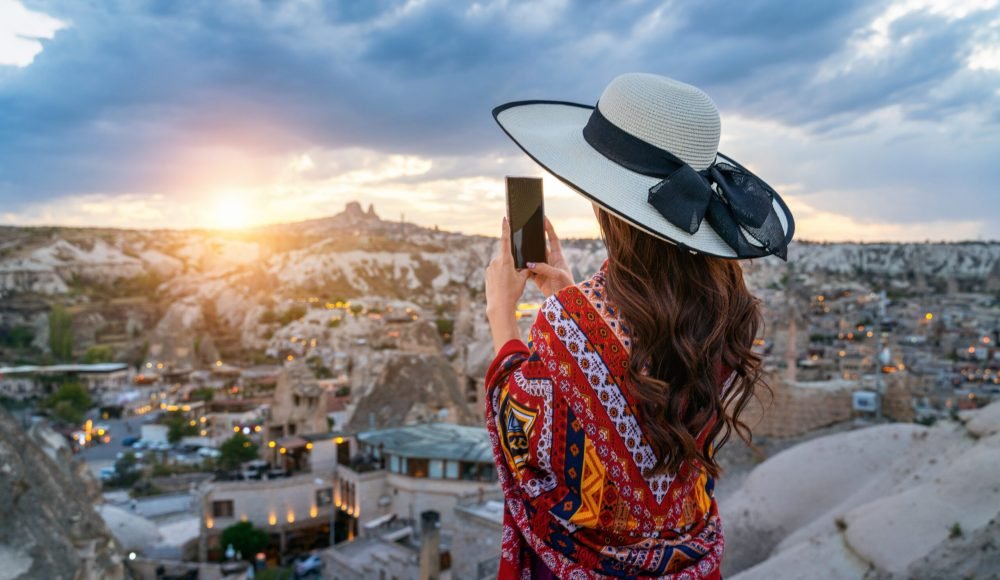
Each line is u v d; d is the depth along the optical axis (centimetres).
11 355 18475
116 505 5628
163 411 10562
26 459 1202
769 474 2452
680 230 155
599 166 167
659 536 158
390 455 4428
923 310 15512
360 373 8262
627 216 155
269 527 4691
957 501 1339
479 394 8369
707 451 168
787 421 3028
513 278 193
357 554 3572
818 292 17438
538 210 195
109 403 11512
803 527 2094
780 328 6194
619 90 170
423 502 4206
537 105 206
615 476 149
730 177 173
